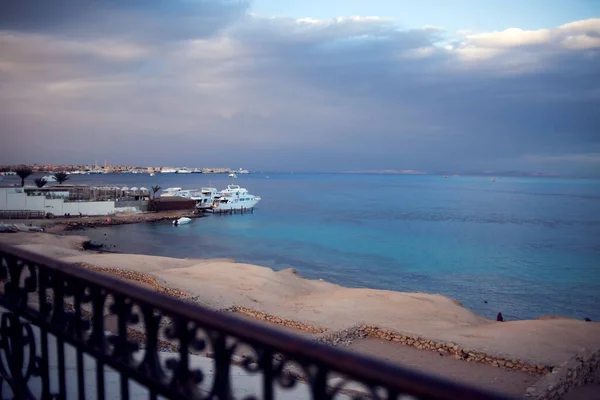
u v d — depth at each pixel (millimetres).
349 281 42125
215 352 1716
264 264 48812
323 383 1410
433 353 16688
